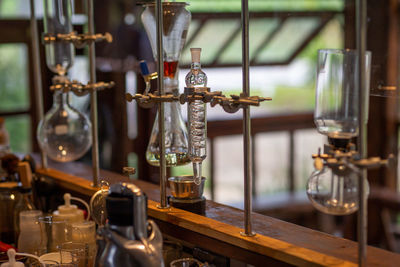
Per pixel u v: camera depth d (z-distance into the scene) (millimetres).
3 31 3426
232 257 915
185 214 1031
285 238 885
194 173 994
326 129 774
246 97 885
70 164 1600
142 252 741
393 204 4258
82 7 1628
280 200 4953
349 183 751
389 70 1040
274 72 4809
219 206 1093
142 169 3301
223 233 918
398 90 1025
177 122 1097
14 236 1273
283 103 4980
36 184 1358
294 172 5125
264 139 4965
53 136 1320
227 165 4824
